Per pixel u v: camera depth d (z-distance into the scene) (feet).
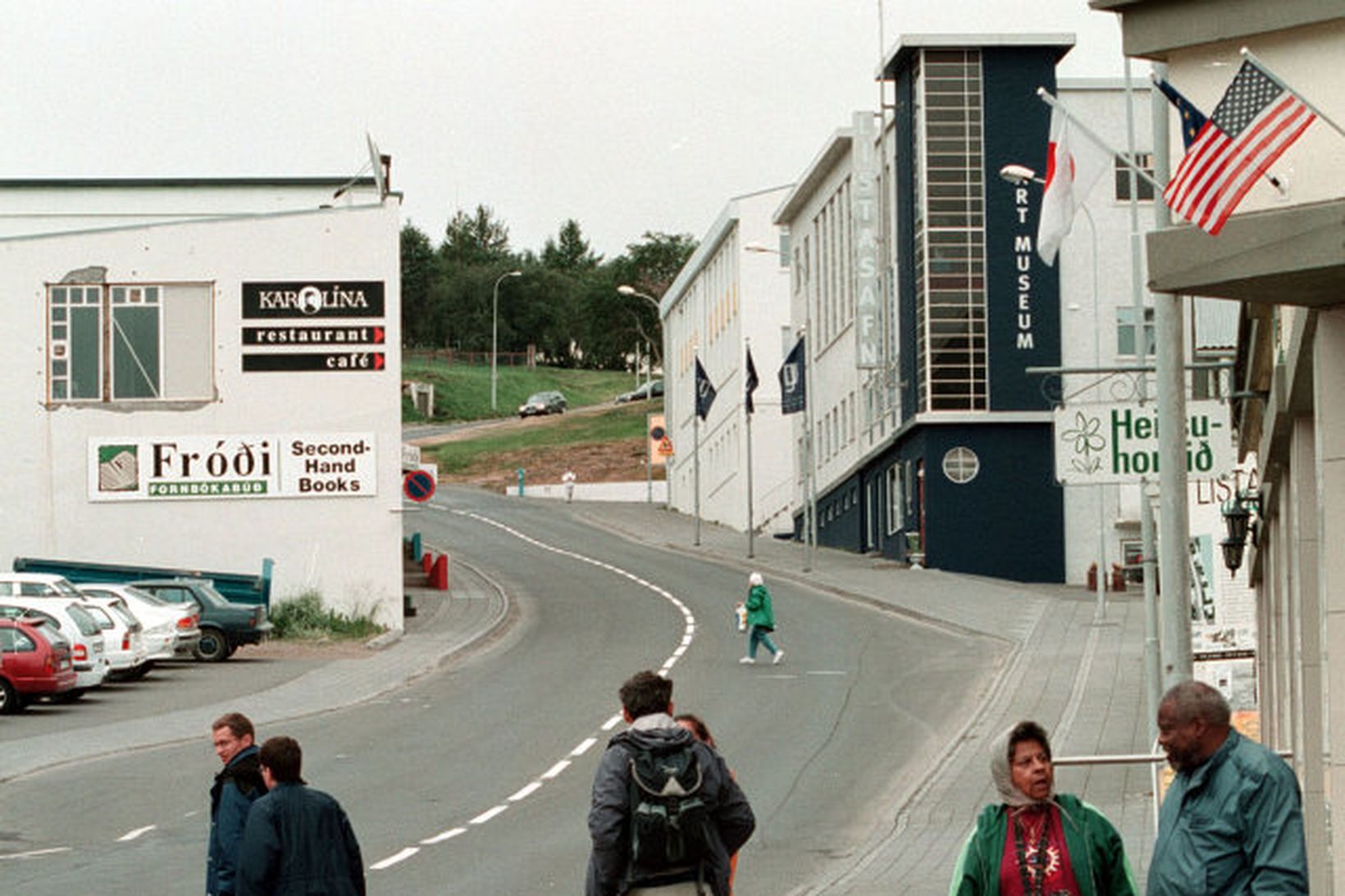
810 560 441.68
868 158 459.73
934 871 132.57
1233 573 163.53
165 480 349.82
